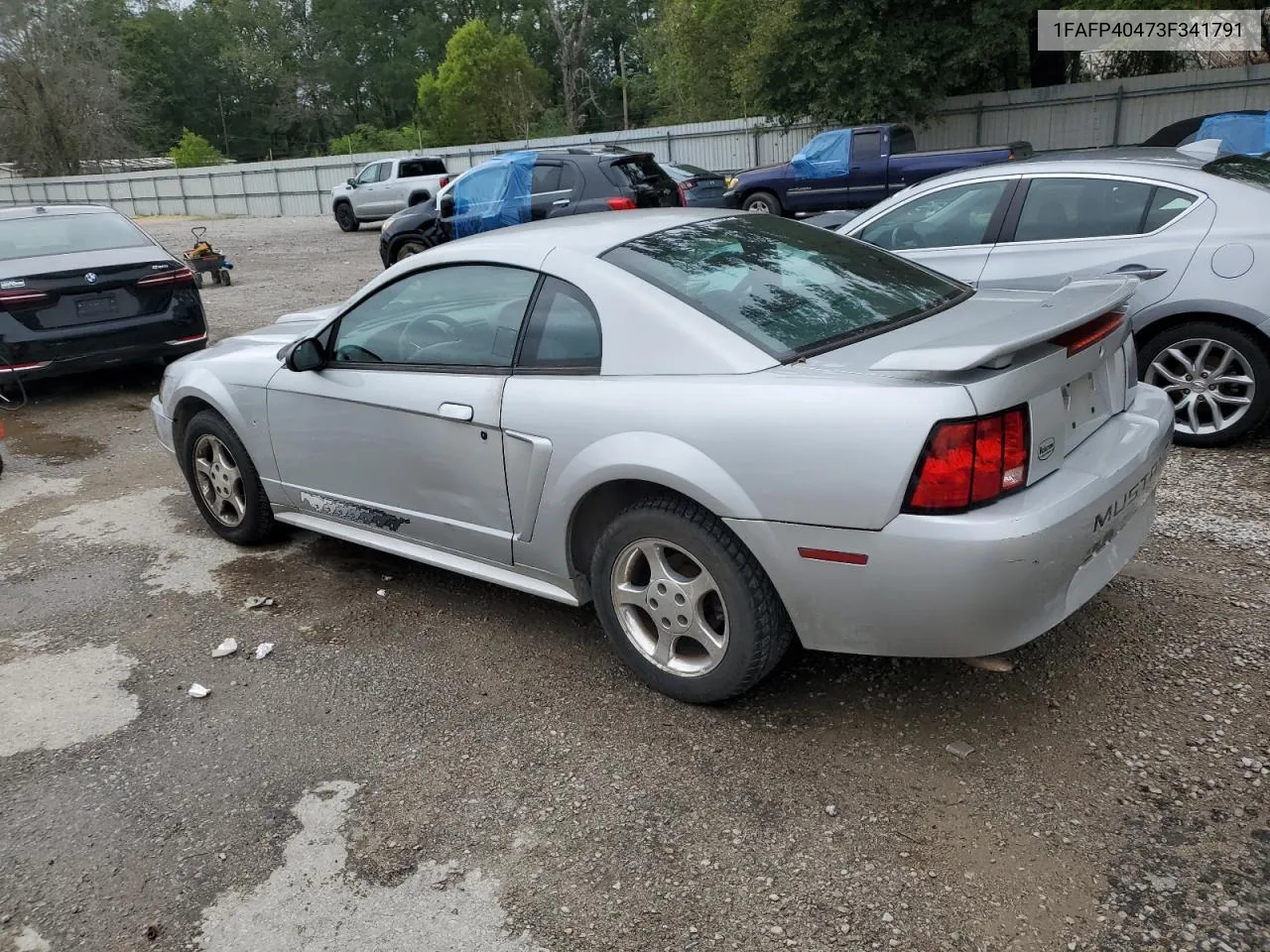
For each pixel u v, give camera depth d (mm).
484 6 71438
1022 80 27703
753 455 2754
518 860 2594
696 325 2998
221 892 2551
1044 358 2688
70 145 55188
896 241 6086
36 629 4117
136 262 7953
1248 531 4270
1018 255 5566
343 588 4344
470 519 3641
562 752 3045
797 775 2848
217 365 4621
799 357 2900
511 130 50469
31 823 2863
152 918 2477
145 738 3264
